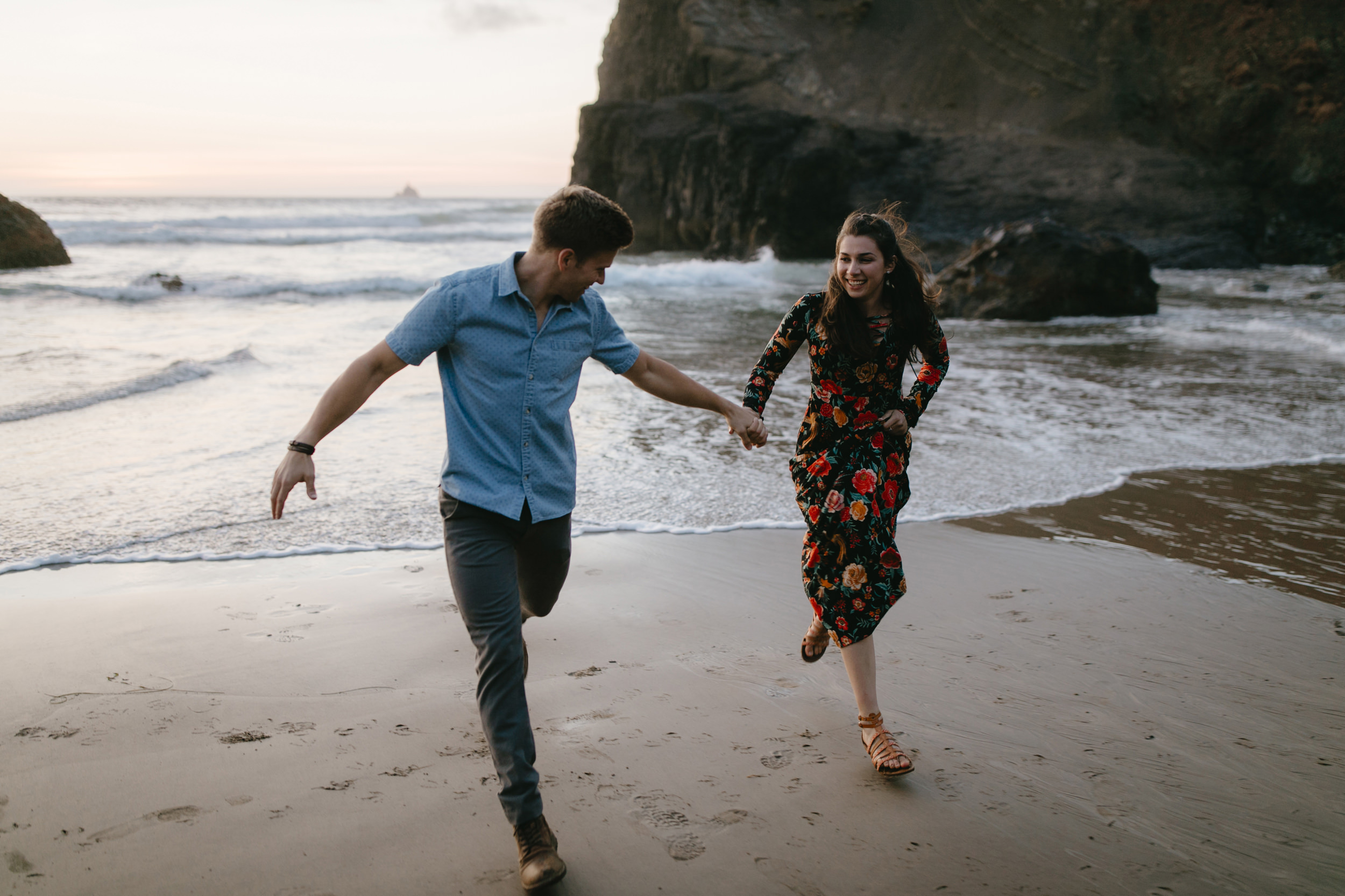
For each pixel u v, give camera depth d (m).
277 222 38.16
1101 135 32.81
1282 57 30.27
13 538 4.43
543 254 2.32
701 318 14.02
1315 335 12.74
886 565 2.73
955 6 36.94
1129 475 6.05
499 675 2.21
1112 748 2.77
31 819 2.31
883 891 2.11
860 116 35.97
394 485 5.40
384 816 2.37
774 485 5.67
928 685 3.18
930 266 2.85
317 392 7.74
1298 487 5.82
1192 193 29.64
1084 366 10.38
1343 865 2.22
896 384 2.82
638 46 41.09
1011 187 30.23
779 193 29.23
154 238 28.42
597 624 3.68
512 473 2.34
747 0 39.75
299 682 3.11
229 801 2.41
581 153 36.00
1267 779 2.61
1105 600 4.01
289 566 4.23
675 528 4.87
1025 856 2.25
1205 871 2.20
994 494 5.58
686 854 2.24
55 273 18.03
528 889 2.08
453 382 2.38
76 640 3.39
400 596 3.89
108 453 5.88
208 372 8.36
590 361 9.79
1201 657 3.44
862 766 2.66
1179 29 32.47
